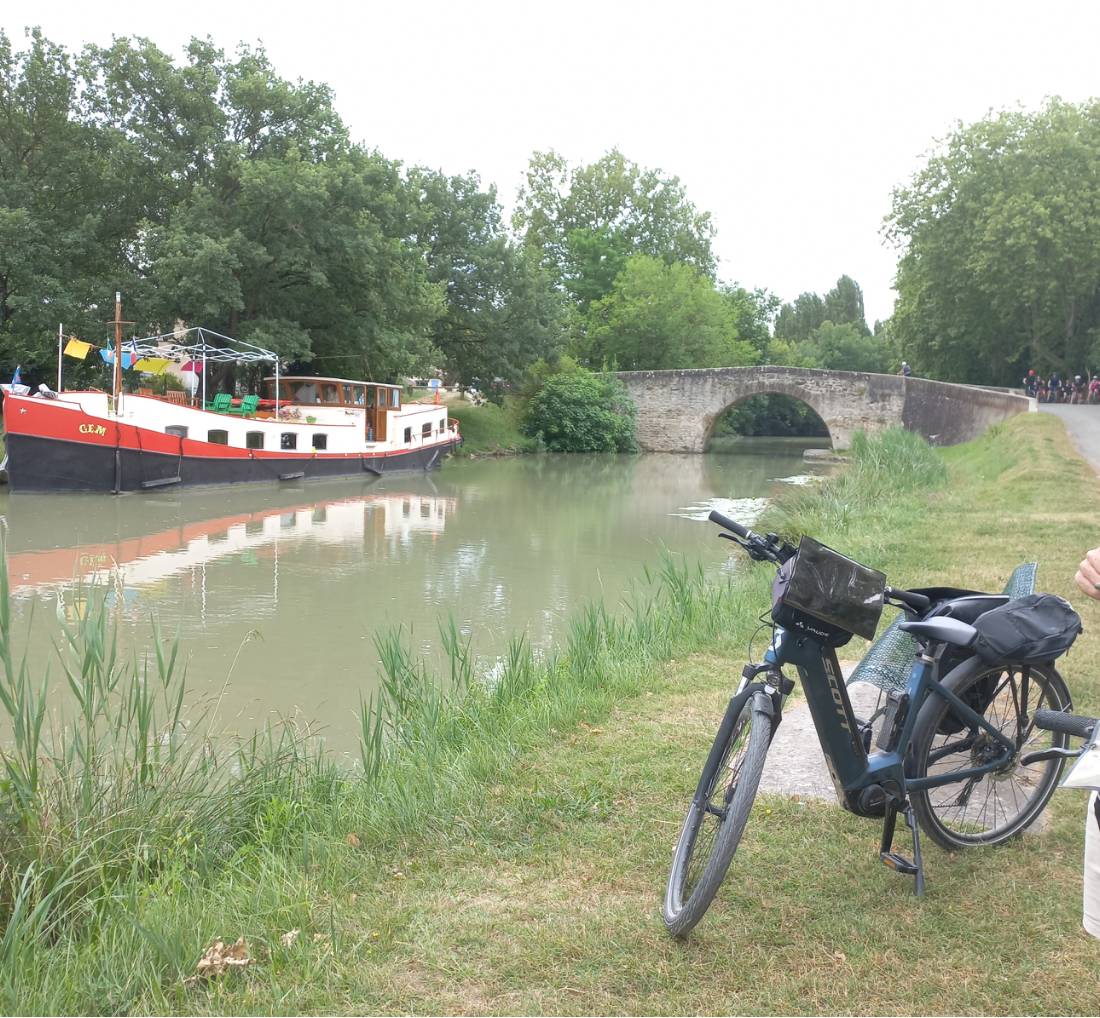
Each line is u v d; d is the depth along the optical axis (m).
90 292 31.88
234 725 7.54
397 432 34.16
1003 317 49.25
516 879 3.73
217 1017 2.86
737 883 3.58
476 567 15.46
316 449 30.09
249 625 11.22
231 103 34.31
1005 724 3.74
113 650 4.78
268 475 28.38
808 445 64.44
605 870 3.76
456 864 3.91
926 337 54.38
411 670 6.80
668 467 42.44
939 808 3.81
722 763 3.34
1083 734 2.28
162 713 7.64
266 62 35.12
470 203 47.88
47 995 2.95
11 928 3.21
